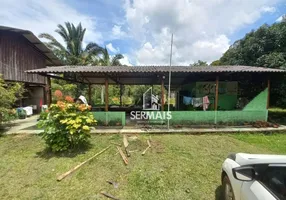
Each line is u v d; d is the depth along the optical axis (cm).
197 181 309
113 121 717
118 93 2008
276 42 925
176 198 260
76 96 1502
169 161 396
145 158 413
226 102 950
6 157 411
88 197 260
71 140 449
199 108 869
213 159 409
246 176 168
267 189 147
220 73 721
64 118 434
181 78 993
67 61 1667
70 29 1758
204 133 639
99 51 1772
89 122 455
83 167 362
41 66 1166
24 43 1013
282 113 1034
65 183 299
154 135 620
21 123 804
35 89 1203
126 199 257
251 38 1045
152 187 289
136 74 804
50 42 1620
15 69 950
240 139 578
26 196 261
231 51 1261
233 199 199
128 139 566
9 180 306
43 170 345
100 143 523
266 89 772
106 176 326
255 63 991
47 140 439
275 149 482
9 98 682
